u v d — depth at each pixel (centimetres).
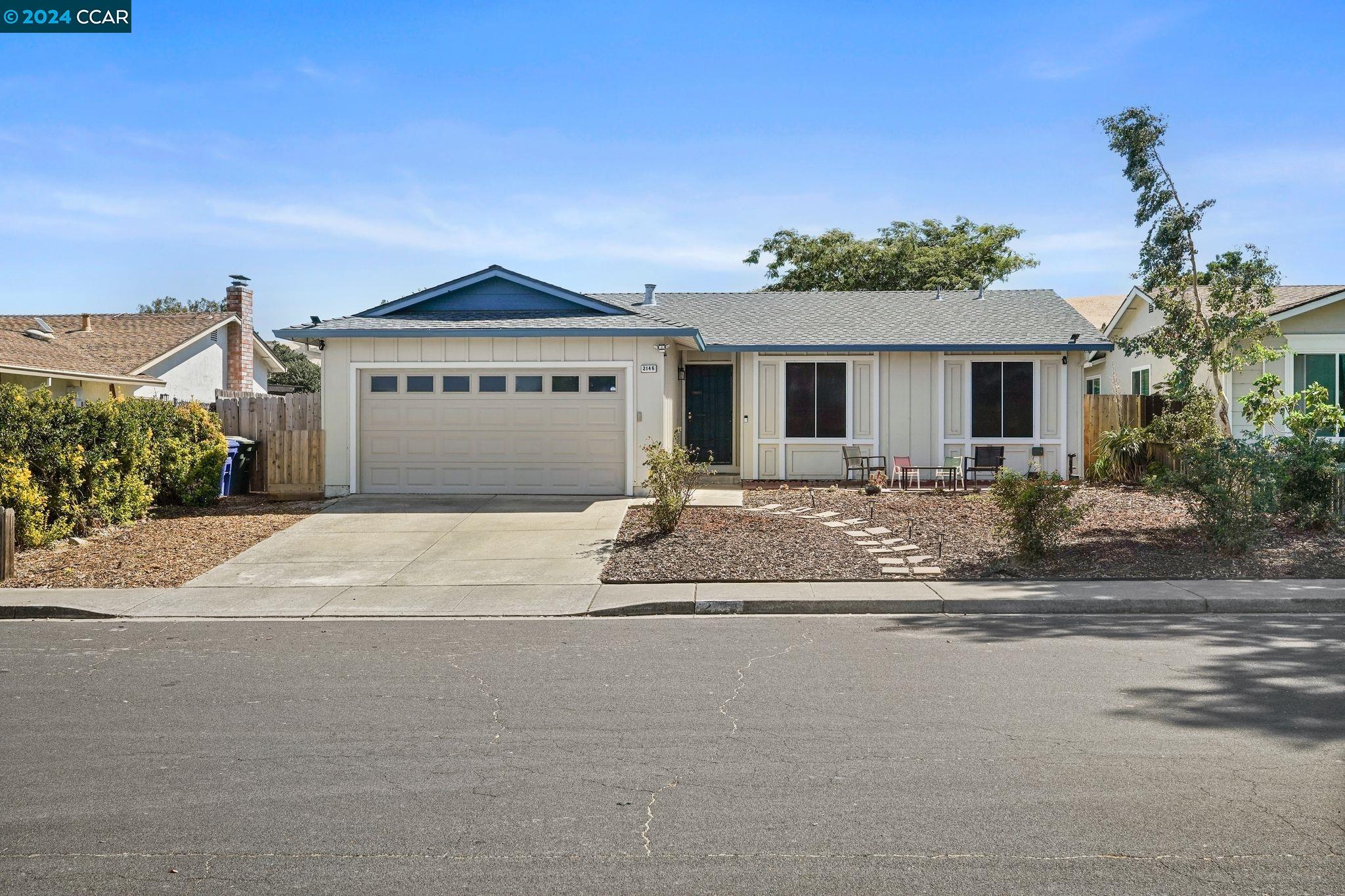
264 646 825
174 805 472
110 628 913
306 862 413
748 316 2108
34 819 457
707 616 955
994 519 1364
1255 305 1747
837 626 892
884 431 1922
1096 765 513
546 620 938
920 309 2136
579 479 1659
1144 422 1969
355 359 1670
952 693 653
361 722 600
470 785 495
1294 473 1270
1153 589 1001
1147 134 1647
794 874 398
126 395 2534
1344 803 462
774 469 1936
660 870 403
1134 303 2303
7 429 1238
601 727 587
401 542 1306
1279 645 788
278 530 1379
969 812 455
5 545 1111
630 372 1644
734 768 515
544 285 1738
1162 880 389
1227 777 494
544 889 388
